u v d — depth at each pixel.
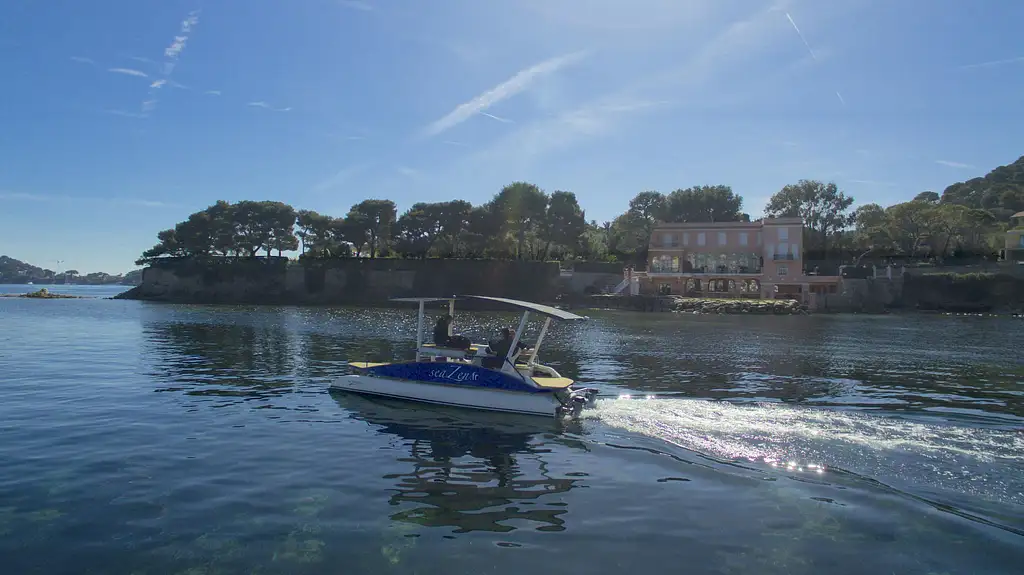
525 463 10.96
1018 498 9.20
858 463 10.78
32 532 7.85
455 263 90.69
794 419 14.13
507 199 91.56
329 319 53.44
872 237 95.75
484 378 15.49
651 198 139.25
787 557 7.30
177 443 12.11
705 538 7.83
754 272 86.62
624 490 9.59
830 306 79.12
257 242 100.00
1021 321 59.19
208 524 8.16
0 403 15.90
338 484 9.80
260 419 14.23
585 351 30.64
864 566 7.08
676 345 34.06
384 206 97.75
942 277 77.38
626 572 6.91
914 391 19.00
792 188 108.81
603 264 93.50
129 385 18.73
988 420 14.29
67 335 36.59
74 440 12.26
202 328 42.66
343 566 7.00
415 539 7.75
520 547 7.54
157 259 101.94
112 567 6.95
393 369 16.88
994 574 6.92
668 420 14.04
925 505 8.90
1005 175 161.38
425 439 12.55
